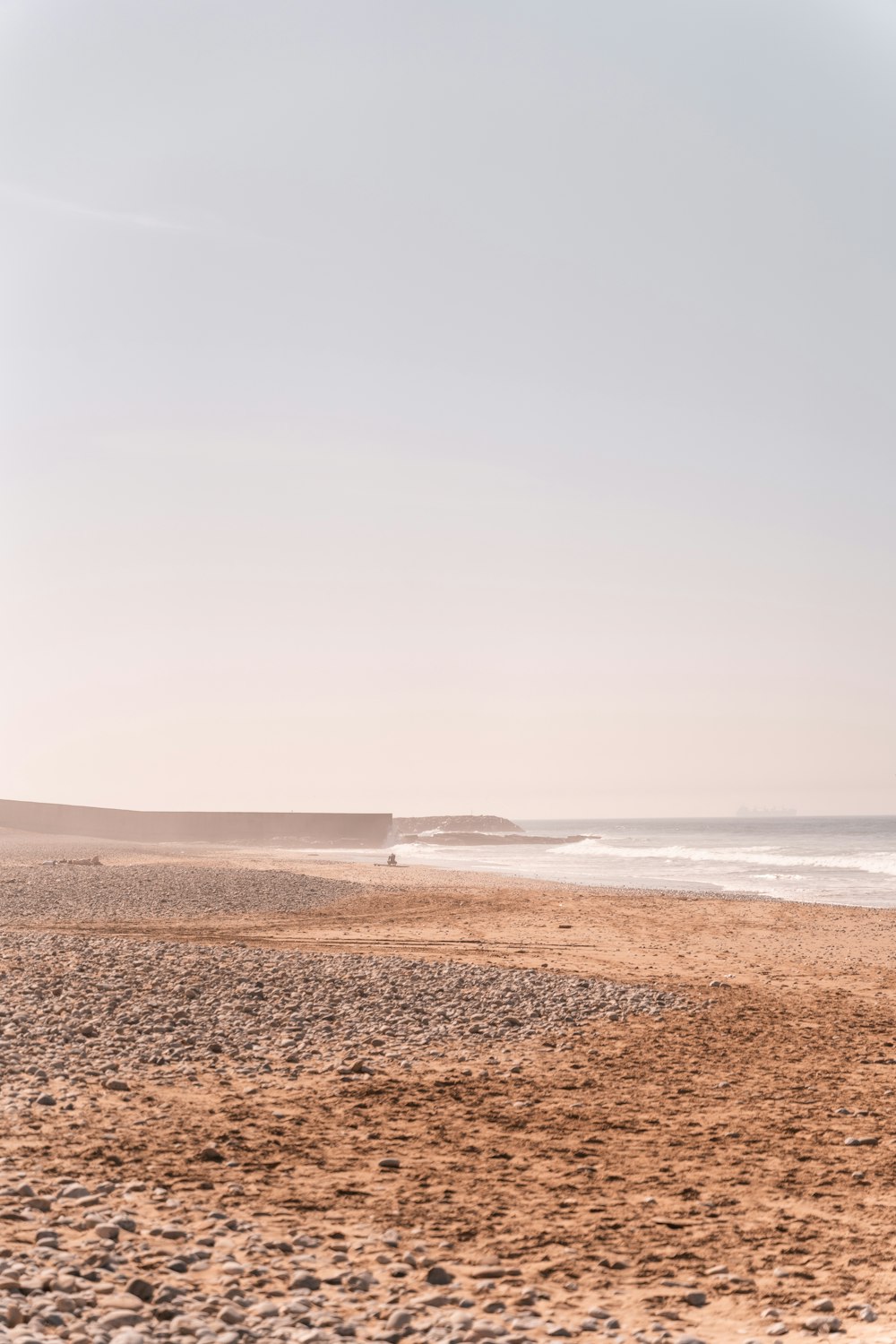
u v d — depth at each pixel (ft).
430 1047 49.55
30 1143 32.89
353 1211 27.89
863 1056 48.62
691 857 315.58
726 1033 53.98
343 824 436.76
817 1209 28.53
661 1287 23.15
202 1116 36.96
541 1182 30.68
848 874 224.53
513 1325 20.72
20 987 57.31
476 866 269.64
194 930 97.81
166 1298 21.21
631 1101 40.40
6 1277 21.44
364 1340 19.71
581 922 111.55
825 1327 20.59
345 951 83.35
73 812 391.86
